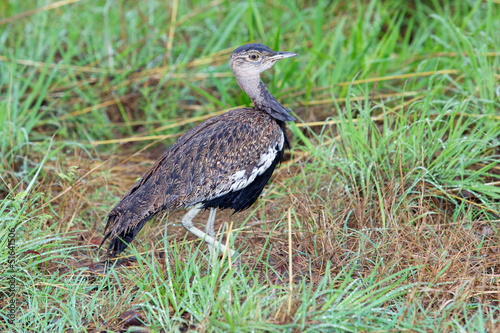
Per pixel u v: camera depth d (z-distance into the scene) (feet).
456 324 23.00
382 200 31.14
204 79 47.16
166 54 49.34
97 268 31.09
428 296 25.39
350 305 24.21
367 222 31.55
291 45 47.83
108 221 29.84
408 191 31.53
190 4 55.21
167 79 47.16
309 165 35.91
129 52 50.31
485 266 27.04
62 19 52.75
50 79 43.91
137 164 42.06
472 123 37.63
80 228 34.83
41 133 45.06
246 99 42.09
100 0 55.31
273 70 45.27
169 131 44.60
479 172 33.04
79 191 36.55
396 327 23.26
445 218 32.04
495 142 34.73
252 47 31.48
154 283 27.53
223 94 42.68
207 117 42.91
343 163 34.30
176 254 28.84
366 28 49.03
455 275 26.96
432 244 29.07
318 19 46.91
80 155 41.96
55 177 37.63
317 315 23.68
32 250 29.48
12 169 36.78
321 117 42.45
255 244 31.50
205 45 51.67
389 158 34.45
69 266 30.04
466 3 51.72
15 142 39.50
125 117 45.50
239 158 29.68
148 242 33.14
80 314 26.37
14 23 53.21
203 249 32.86
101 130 44.93
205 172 29.32
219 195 29.89
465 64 40.50
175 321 25.05
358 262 28.91
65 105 46.39
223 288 25.23
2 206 31.27
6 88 47.24
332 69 45.70
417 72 42.45
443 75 40.40
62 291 27.86
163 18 53.16
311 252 30.25
